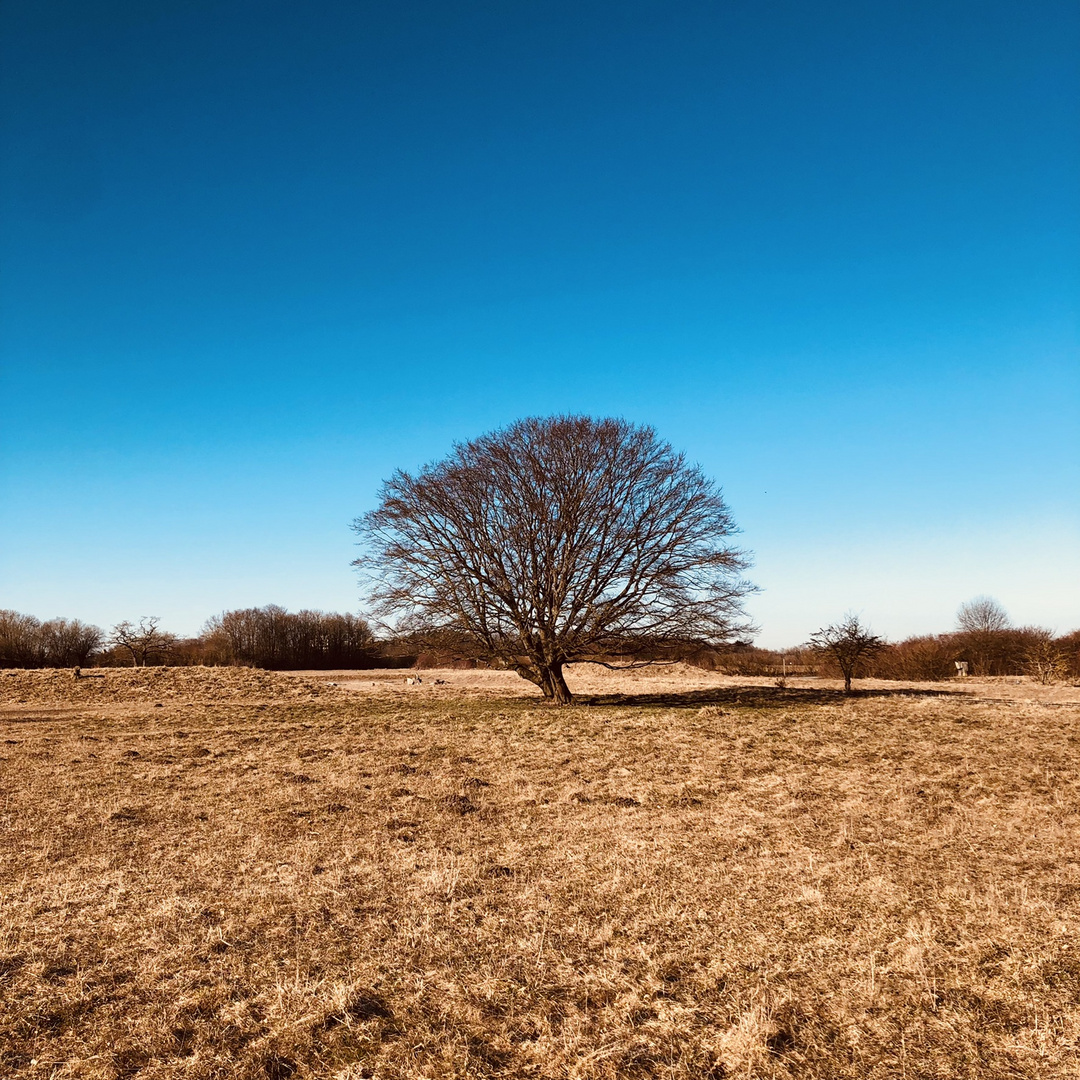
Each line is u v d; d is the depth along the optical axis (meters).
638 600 27.41
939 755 15.81
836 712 24.47
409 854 9.29
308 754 17.05
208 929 6.96
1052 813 10.95
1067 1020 5.17
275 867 8.83
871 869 8.50
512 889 8.06
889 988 5.70
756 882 8.13
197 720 25.05
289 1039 5.15
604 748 17.41
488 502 28.27
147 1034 5.22
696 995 5.69
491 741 18.92
